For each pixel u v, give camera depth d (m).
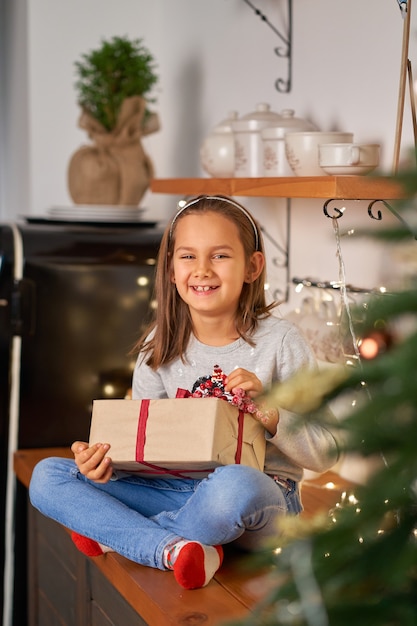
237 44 2.79
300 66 2.43
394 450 0.70
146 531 1.67
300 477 1.89
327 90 2.30
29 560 2.49
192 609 1.47
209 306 1.84
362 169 1.82
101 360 2.62
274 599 0.76
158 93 3.41
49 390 2.58
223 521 1.61
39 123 3.31
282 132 2.15
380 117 2.08
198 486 1.67
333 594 0.73
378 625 0.71
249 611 1.46
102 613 1.87
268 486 1.63
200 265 1.84
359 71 2.15
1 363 2.54
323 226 2.32
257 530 1.67
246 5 2.72
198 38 3.07
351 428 0.69
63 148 3.34
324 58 2.31
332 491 2.15
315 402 0.73
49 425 2.59
